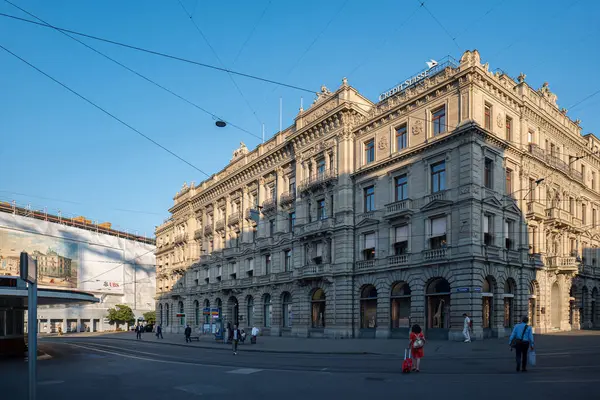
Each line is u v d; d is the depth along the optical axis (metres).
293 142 46.59
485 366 17.66
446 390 12.43
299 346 31.89
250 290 51.62
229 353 28.47
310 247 42.88
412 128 35.47
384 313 35.75
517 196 34.88
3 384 15.59
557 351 21.50
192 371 18.09
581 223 44.03
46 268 86.56
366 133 39.53
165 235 80.56
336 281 39.34
